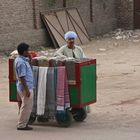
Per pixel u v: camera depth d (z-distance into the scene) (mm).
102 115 24812
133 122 23156
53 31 56438
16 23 52531
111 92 31359
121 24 71250
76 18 60875
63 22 58500
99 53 51062
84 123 23109
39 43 55906
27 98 21500
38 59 22250
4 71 41062
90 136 20469
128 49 53438
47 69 22078
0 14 50406
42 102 22234
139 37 63188
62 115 22250
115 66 42250
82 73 21922
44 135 20812
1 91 32719
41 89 22188
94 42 60469
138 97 29688
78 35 59469
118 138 20000
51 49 55062
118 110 26016
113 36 65562
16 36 52469
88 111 24531
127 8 71125
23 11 53500
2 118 24406
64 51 23234
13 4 52062
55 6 58625
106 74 38375
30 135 20844
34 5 55125
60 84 21938
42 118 23047
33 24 55125
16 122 23422
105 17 68375
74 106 22016
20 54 21406
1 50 50500
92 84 22734
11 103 28422
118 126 22344
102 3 67625
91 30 65125
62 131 21547
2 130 21844
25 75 21203
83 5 63562
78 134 20891
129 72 39094
